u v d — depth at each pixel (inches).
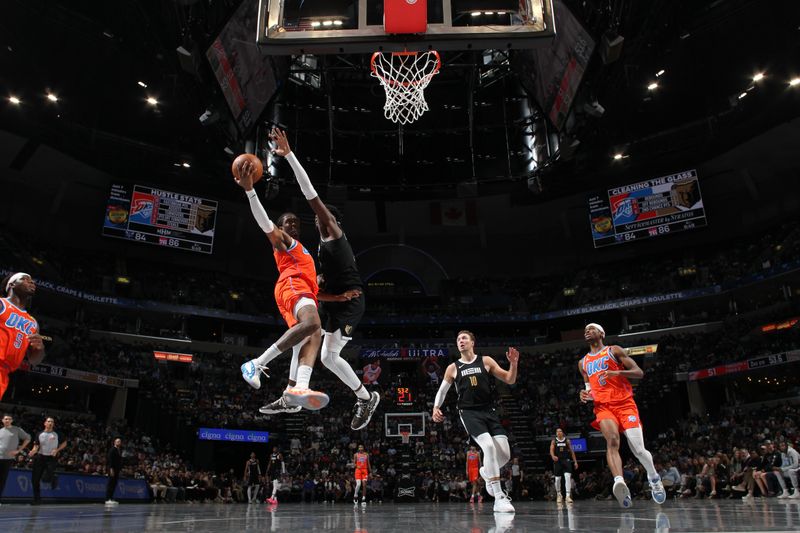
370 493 893.8
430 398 1268.5
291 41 317.1
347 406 1233.4
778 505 308.2
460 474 922.7
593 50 693.3
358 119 1258.6
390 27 313.4
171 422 1046.4
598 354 276.8
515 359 243.0
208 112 778.2
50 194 1315.2
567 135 906.7
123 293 1366.9
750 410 1026.7
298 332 165.9
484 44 318.7
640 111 1192.8
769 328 1131.9
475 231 1637.6
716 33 988.6
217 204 1402.6
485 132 1274.6
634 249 1535.4
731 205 1389.0
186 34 676.1
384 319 1531.7
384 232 1625.2
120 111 1165.7
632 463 853.8
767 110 1094.4
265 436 1059.9
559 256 1647.4
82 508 395.2
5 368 193.5
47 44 987.9
